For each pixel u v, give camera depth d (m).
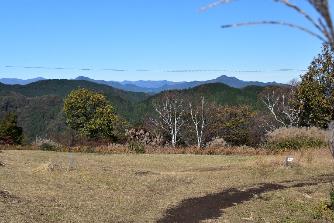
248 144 47.66
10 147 32.44
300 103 28.09
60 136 42.94
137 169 20.44
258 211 13.12
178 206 13.57
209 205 13.79
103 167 20.20
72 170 18.03
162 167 22.42
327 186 16.81
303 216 12.48
